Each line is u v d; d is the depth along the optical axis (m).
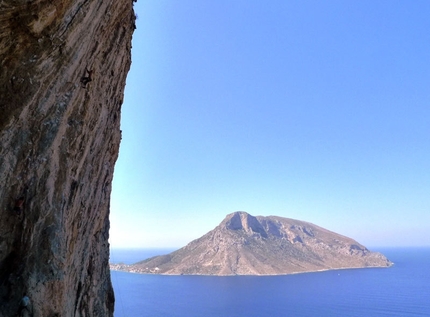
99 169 15.88
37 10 9.34
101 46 13.72
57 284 9.99
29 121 9.95
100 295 17.38
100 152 15.66
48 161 10.40
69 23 10.60
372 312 187.62
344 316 178.88
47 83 10.36
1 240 9.27
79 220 13.42
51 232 10.16
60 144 11.15
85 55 12.23
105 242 18.91
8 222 9.38
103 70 14.38
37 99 10.09
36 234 9.85
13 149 9.52
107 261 19.20
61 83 10.88
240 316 178.00
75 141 12.02
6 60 9.34
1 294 8.94
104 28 13.54
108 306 18.39
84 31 11.63
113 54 15.27
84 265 15.02
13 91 9.46
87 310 15.34
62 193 11.05
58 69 10.67
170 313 179.62
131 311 182.75
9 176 9.41
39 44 9.88
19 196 9.62
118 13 14.67
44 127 10.33
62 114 10.99
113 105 16.84
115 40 15.27
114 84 16.42
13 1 8.82
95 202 15.70
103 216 17.56
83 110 12.55
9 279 9.12
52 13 9.77
